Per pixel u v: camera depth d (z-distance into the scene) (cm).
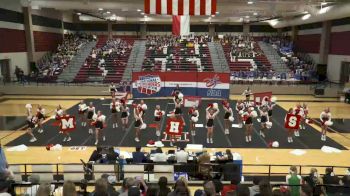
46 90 2920
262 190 516
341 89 2830
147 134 1678
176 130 1482
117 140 1579
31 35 3278
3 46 2833
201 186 947
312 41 3853
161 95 2614
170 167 973
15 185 709
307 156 1370
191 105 2277
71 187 496
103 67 3431
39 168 993
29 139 1594
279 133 1720
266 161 1307
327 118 1597
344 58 3095
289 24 3825
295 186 769
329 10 2506
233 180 742
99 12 3784
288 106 2475
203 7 1283
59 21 4125
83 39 4256
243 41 4256
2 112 2234
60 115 1617
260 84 3045
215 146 1493
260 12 3369
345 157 1361
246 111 1744
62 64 3447
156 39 4244
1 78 2939
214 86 2558
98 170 977
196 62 3541
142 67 3412
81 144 1521
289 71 3450
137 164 974
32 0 2617
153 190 554
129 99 2603
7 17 2898
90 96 2891
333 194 744
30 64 3325
